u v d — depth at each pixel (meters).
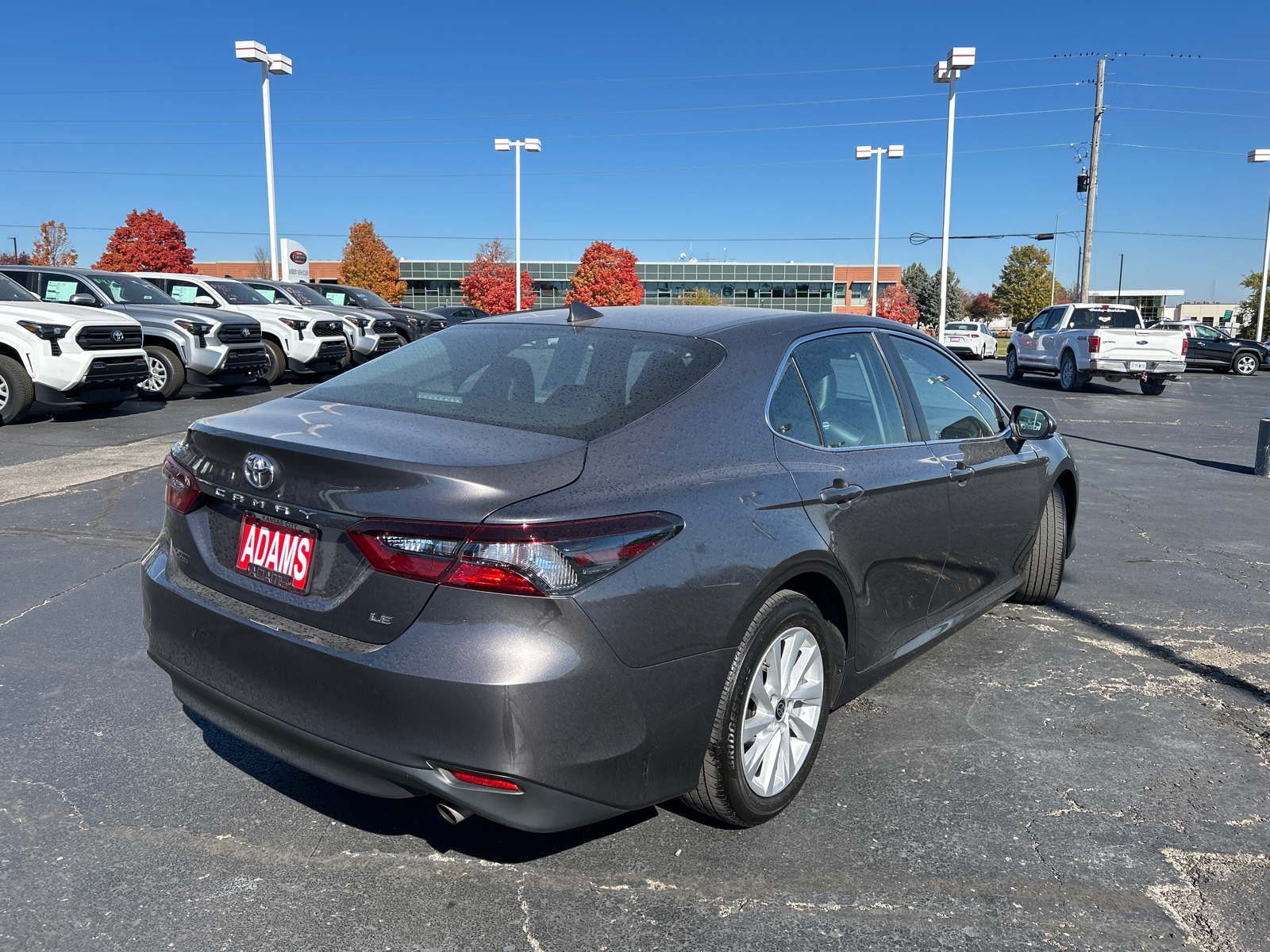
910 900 2.46
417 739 2.12
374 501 2.19
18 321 10.76
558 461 2.27
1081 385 20.44
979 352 38.16
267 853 2.62
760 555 2.52
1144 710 3.71
